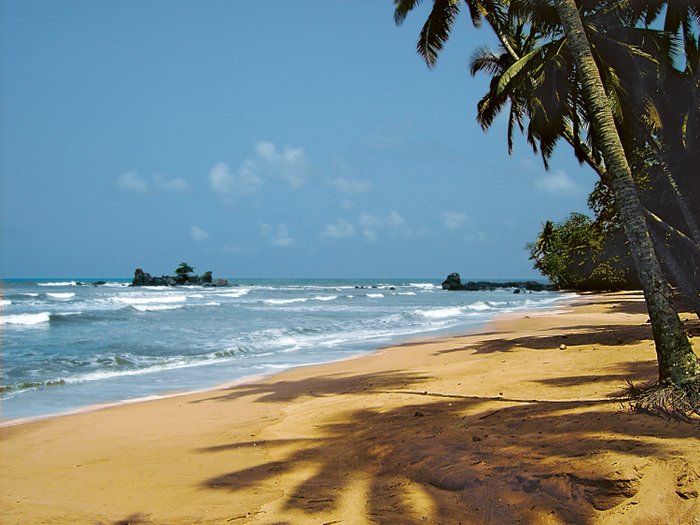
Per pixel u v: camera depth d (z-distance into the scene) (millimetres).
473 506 4391
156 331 23672
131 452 6754
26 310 35375
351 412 8117
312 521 4477
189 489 5359
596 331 18047
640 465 4270
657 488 4055
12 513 4840
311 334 22781
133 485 5523
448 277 101375
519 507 4242
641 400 6047
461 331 22719
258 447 6703
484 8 16906
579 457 4625
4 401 10234
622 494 4074
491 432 5832
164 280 105000
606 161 7316
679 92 15414
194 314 34094
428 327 25328
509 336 19078
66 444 7238
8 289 79000
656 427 5164
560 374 9484
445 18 17359
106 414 9078
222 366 14484
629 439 4863
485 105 18594
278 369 13945
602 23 14258
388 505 4621
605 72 13375
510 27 18047
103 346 18500
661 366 6383
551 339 16172
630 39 14477
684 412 5539
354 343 19516
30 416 9008
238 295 66188
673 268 11922
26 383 11805
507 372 10438
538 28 14922
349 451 6152
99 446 7094
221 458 6340
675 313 6457
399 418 7273
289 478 5512
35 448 7059
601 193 21484
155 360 15398
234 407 9352
